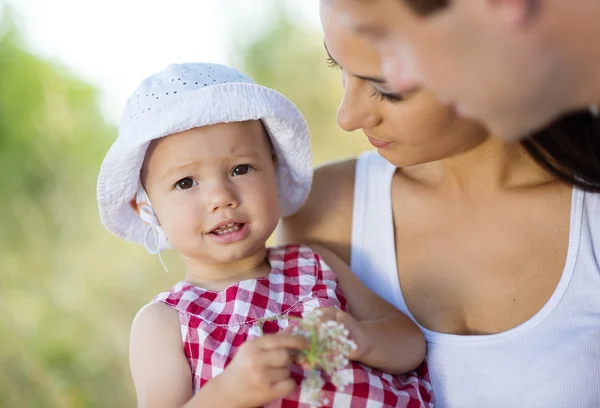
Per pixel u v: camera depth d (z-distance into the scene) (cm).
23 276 406
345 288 156
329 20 118
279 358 122
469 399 143
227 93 149
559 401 138
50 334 377
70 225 436
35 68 482
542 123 95
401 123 127
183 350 140
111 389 361
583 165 142
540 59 87
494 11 84
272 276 152
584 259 146
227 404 124
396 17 90
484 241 152
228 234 149
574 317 143
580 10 84
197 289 149
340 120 130
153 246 171
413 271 156
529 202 152
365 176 168
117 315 390
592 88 91
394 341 143
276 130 158
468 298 150
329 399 134
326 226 167
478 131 134
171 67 156
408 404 140
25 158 452
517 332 143
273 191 155
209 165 149
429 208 158
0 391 353
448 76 90
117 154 151
